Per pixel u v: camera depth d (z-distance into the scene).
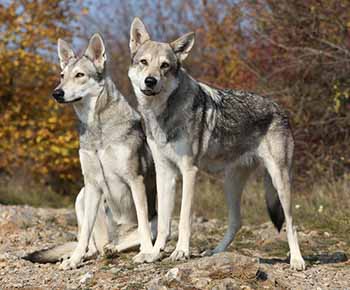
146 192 11.30
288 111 19.34
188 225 9.84
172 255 9.70
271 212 10.88
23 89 24.27
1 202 20.78
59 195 23.81
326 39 19.03
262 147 10.59
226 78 21.80
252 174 11.20
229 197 11.20
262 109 10.62
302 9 19.17
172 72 9.80
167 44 10.09
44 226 14.60
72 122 24.23
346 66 18.64
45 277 9.55
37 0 24.41
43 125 23.56
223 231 14.50
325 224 14.25
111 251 10.77
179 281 8.31
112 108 10.58
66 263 10.12
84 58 10.59
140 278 8.87
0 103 24.34
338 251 11.81
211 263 8.58
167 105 9.73
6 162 23.41
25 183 23.72
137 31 10.42
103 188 10.79
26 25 23.77
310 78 19.36
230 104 10.41
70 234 13.69
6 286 9.09
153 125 9.90
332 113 19.17
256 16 20.06
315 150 19.47
